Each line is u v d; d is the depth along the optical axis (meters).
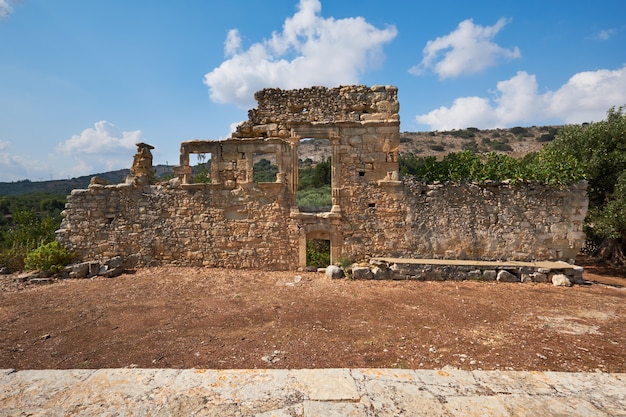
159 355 5.40
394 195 11.55
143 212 11.98
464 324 6.62
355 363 4.99
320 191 25.64
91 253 12.00
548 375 2.84
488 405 2.40
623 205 12.34
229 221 11.79
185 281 10.20
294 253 11.66
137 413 2.28
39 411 2.30
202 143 11.82
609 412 2.32
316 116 12.02
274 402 2.41
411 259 11.21
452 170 11.79
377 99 11.84
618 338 5.86
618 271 13.59
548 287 9.64
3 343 6.00
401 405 2.39
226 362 5.09
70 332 6.46
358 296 8.65
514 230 11.35
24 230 16.84
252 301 8.28
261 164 54.56
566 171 11.38
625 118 13.79
